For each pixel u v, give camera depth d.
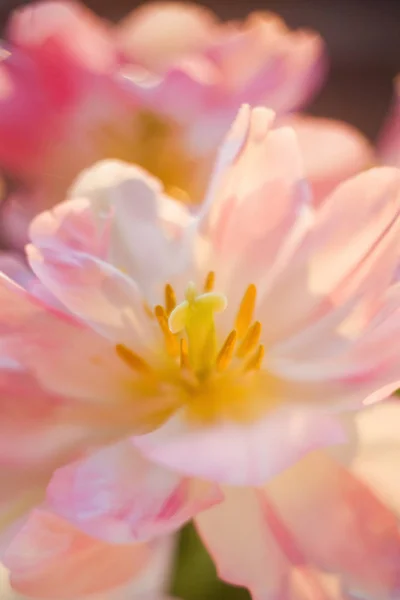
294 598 0.47
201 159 0.60
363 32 1.12
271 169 0.50
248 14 1.09
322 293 0.50
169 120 0.60
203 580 0.50
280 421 0.49
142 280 0.51
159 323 0.50
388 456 0.49
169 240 0.52
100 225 0.50
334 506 0.48
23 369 0.48
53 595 0.47
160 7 0.61
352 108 1.12
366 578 0.47
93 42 0.59
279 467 0.46
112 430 0.50
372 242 0.49
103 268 0.49
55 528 0.47
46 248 0.49
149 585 0.50
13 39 0.59
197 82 0.58
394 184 0.49
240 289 0.51
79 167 0.61
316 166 0.57
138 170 0.52
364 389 0.48
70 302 0.49
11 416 0.49
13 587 0.47
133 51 0.60
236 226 0.51
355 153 0.57
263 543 0.48
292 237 0.50
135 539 0.46
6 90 0.59
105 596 0.49
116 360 0.50
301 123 0.58
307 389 0.50
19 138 0.60
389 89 1.12
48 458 0.49
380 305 0.49
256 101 0.59
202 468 0.47
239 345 0.51
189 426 0.49
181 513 0.47
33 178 0.61
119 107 0.59
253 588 0.47
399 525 0.48
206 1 1.08
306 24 1.10
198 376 0.51
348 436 0.49
